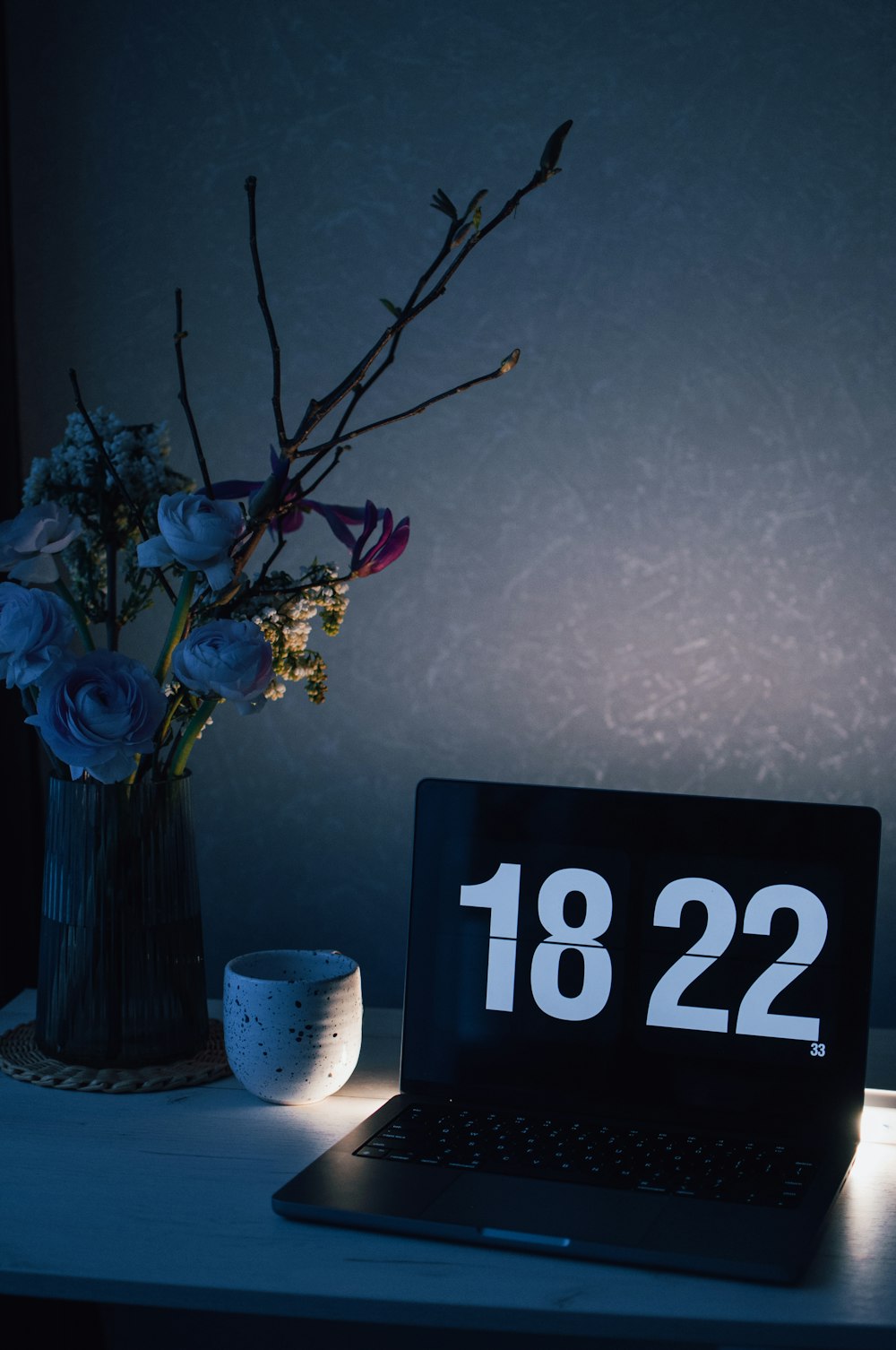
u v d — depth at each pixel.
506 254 1.34
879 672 1.35
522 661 1.38
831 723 1.36
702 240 1.33
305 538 1.38
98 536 1.09
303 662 1.07
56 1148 0.90
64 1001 1.03
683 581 1.36
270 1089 0.97
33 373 1.39
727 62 1.31
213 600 1.04
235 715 1.41
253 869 1.42
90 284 1.38
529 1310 0.70
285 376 1.37
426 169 1.34
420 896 1.02
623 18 1.32
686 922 0.97
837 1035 0.93
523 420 1.36
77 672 0.95
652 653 1.36
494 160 1.34
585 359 1.35
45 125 1.37
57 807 1.03
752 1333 0.70
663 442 1.35
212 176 1.36
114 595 1.11
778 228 1.32
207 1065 1.05
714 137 1.32
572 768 1.38
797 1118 0.92
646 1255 0.74
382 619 1.39
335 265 1.36
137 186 1.37
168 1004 1.04
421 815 1.04
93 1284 0.73
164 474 1.08
